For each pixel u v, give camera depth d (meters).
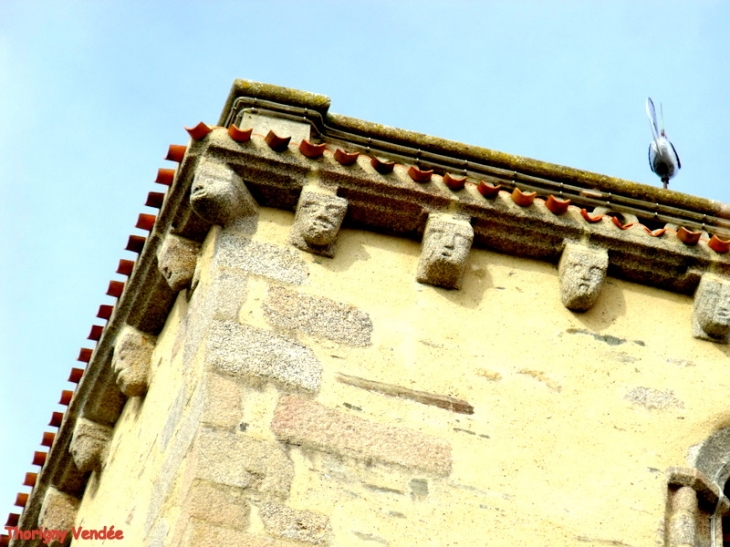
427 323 8.86
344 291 8.86
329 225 8.90
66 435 11.02
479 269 9.16
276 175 8.98
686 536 8.30
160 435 8.93
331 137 9.59
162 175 9.56
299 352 8.52
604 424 8.69
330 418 8.30
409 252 9.14
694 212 9.76
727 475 8.73
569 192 9.70
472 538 8.09
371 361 8.62
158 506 8.36
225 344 8.43
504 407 8.62
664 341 9.12
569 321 9.07
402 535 8.00
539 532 8.20
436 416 8.49
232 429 8.11
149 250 9.49
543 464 8.45
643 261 9.23
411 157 9.62
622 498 8.42
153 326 9.89
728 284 9.20
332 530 7.92
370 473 8.17
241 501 7.87
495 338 8.90
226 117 9.68
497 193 9.20
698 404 8.88
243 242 8.91
